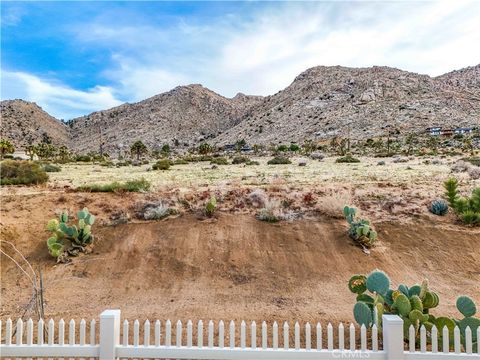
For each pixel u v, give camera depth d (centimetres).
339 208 1304
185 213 1317
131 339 631
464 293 886
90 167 5159
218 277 936
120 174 3444
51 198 1454
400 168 3553
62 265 977
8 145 6825
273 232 1176
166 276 939
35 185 2031
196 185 2017
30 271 950
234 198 1486
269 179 2480
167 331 430
